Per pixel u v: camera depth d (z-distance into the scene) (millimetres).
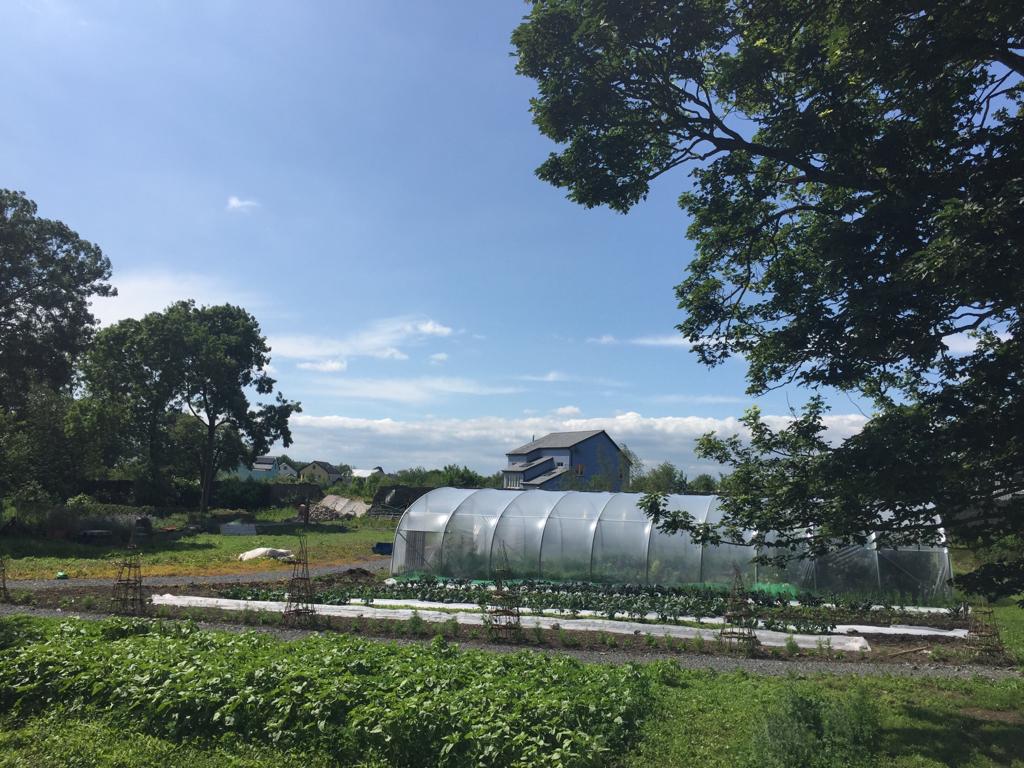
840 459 6367
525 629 14797
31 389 47031
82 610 16500
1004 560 6711
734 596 14688
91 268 46062
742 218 8961
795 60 7434
